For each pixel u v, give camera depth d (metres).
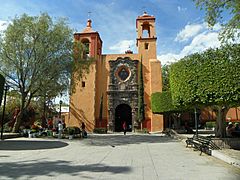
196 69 12.69
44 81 23.38
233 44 11.94
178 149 13.98
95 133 34.25
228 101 11.77
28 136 23.66
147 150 13.55
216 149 11.88
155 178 6.64
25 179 6.43
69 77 24.64
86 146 15.82
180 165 8.71
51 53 23.41
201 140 13.07
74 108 37.78
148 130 36.38
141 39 40.69
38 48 22.56
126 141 19.98
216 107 15.20
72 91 26.08
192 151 13.03
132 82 38.78
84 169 7.87
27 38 22.88
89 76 38.88
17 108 28.75
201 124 39.59
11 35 22.31
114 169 7.89
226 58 11.90
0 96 15.41
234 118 37.00
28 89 23.61
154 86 37.66
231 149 12.38
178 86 13.78
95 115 37.94
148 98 37.88
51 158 10.28
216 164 8.94
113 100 38.38
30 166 8.35
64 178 6.57
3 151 12.38
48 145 15.77
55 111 38.78
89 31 40.94
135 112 37.50
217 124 14.99
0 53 22.55
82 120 37.28
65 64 23.89
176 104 14.18
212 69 12.16
